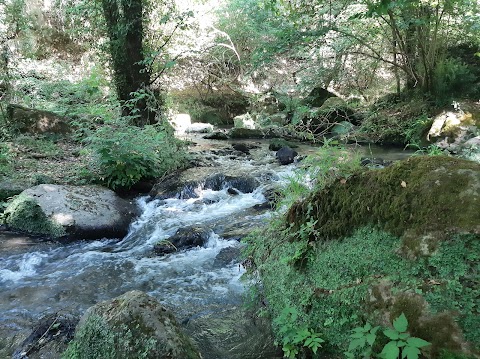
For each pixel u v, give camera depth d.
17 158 7.70
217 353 3.00
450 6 10.30
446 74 11.11
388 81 15.02
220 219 6.13
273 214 3.93
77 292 4.19
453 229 2.16
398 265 2.30
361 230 2.61
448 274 2.10
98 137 7.14
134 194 7.24
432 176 2.37
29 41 13.05
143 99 9.48
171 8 10.73
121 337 2.51
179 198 7.06
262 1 12.81
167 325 2.58
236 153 10.03
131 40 9.41
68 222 5.59
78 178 7.04
